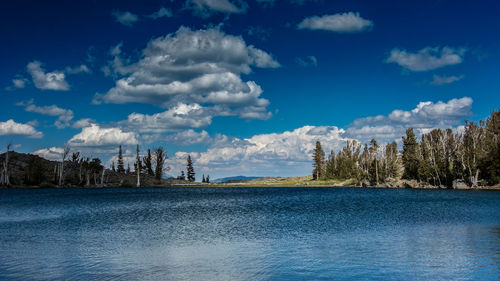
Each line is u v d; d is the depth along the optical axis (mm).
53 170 168875
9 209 64438
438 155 136125
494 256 23844
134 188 162000
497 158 116000
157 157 178375
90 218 50438
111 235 35500
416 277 19781
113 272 21891
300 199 87312
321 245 28719
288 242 30359
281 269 21906
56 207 68438
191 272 21672
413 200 75938
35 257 25859
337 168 199625
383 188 149375
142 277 20797
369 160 173875
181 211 59812
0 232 37781
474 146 123812
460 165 127125
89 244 30750
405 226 38000
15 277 20906
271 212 56531
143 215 53938
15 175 154125
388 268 21625
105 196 102750
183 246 29562
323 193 115125
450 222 39938
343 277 20016
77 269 22562
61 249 28688
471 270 20859
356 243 29250
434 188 134500
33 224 44219
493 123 144125
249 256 25406
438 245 27672
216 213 56094
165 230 38594
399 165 165750
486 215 45781
